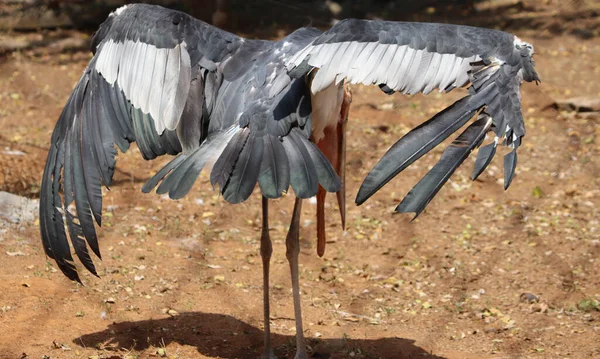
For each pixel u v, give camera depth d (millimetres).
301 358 8516
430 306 11125
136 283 10977
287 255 8539
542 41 28500
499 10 32344
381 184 5387
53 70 24750
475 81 5785
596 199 15508
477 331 10336
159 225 13508
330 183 6297
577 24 30125
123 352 8805
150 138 7121
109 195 14656
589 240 13539
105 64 7395
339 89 7848
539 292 11688
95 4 30125
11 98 21547
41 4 30125
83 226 7270
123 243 12492
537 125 19969
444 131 5531
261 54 7340
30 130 18641
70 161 7426
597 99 21141
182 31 7238
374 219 14531
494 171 16875
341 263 12672
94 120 7371
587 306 11070
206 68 7195
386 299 11344
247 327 9859
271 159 6418
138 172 16156
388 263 12719
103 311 9891
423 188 5285
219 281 11391
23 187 14258
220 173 6301
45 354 8586
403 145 5469
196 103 7090
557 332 10312
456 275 12258
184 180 6293
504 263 12727
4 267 10984
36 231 12469
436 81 5918
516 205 15172
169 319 9883
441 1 33375
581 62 25875
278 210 14758
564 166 17266
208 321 9922
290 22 30031
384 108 21156
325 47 6156
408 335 10055
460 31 6074
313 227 14109
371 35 6102
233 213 14453
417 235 13852
